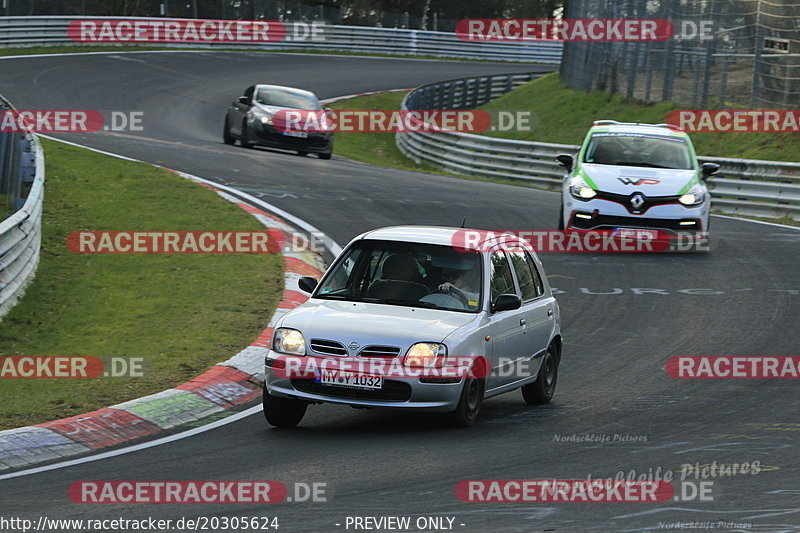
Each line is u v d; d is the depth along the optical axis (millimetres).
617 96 128000
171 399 33031
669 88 119812
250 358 38125
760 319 47219
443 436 29672
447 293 31812
